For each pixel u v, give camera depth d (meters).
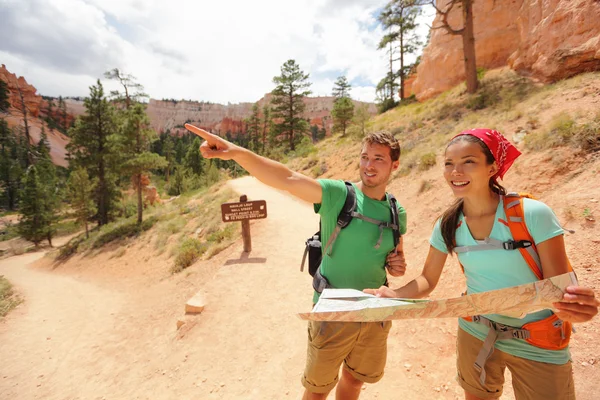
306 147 28.91
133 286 12.56
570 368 1.39
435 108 17.45
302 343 4.33
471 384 1.67
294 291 5.85
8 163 69.38
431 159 9.42
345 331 1.82
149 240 18.14
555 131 6.23
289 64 52.41
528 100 10.54
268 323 4.93
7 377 6.41
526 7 15.30
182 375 4.21
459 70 22.30
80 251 23.73
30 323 10.09
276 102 54.00
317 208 1.92
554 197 4.80
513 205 1.37
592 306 1.08
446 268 4.73
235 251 8.90
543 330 1.36
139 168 23.27
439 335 3.67
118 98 34.78
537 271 1.34
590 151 5.25
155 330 6.56
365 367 1.98
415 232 6.51
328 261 1.92
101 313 9.88
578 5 11.22
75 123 34.22
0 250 39.44
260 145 67.50
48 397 5.20
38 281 17.84
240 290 6.10
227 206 8.23
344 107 34.53
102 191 35.31
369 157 1.87
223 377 3.96
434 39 25.11
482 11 21.36
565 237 3.81
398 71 34.00
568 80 10.30
